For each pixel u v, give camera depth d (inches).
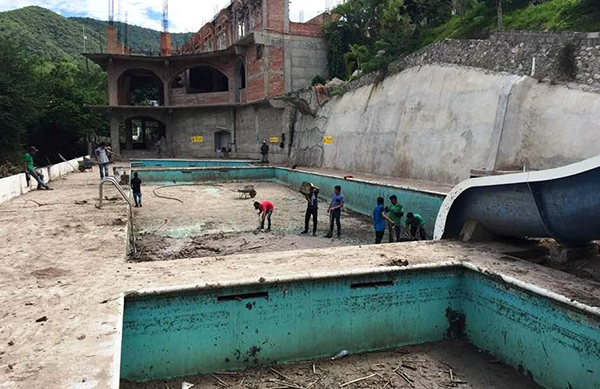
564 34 501.7
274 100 1137.4
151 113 1390.3
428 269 239.1
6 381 123.0
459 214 314.3
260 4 1197.7
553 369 193.9
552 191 243.9
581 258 255.9
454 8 824.9
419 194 480.4
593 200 224.8
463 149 592.7
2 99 997.2
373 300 230.8
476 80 602.5
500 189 274.5
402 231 486.9
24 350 141.3
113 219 386.3
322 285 220.7
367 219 565.0
